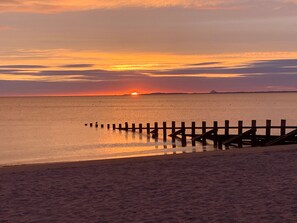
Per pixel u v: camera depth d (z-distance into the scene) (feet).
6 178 43.80
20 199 33.83
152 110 492.95
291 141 99.40
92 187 38.06
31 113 432.25
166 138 146.82
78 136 167.02
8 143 146.61
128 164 51.60
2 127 226.99
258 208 28.63
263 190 34.27
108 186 38.34
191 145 122.62
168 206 30.22
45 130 203.31
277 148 63.62
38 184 40.04
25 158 104.94
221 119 295.48
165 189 36.19
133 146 125.39
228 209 28.71
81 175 44.60
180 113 397.60
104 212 29.17
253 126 107.86
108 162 54.54
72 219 27.63
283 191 33.68
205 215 27.37
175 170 45.85
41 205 31.65
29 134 182.29
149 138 149.28
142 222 26.37
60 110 524.93
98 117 342.44
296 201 30.27
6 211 30.07
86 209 30.17
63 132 188.96
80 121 287.28
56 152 117.19
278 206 28.99
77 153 112.98
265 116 318.24
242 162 49.78
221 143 115.75
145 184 38.68
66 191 36.55
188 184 37.96
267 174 41.57
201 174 42.75
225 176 41.22
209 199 31.89
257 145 108.99
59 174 45.62
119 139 148.77
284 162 49.03
